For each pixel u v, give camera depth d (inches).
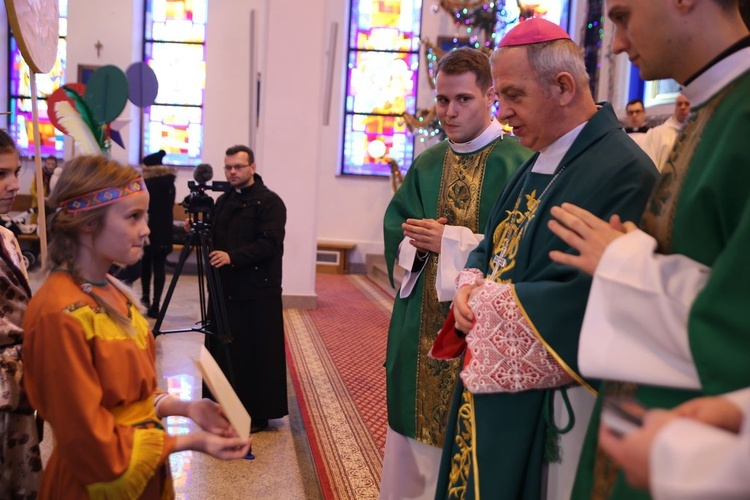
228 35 464.8
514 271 69.7
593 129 67.9
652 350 43.4
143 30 474.9
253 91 316.5
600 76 345.1
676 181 49.3
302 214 308.0
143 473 59.4
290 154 301.7
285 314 299.0
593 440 53.1
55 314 59.2
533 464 64.1
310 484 134.9
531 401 64.3
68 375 58.2
